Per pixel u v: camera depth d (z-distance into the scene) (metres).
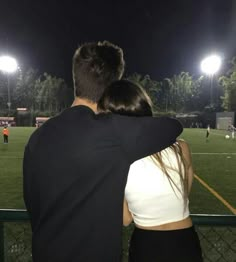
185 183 1.42
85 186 1.27
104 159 1.27
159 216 1.38
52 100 64.25
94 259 1.25
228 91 48.25
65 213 1.26
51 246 1.27
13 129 40.84
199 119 52.00
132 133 1.29
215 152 18.17
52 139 1.32
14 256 3.70
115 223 1.27
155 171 1.36
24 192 1.38
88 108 1.40
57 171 1.28
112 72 1.49
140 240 1.40
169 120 1.38
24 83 62.91
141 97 1.45
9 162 14.45
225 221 2.00
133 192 1.36
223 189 9.16
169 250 1.37
